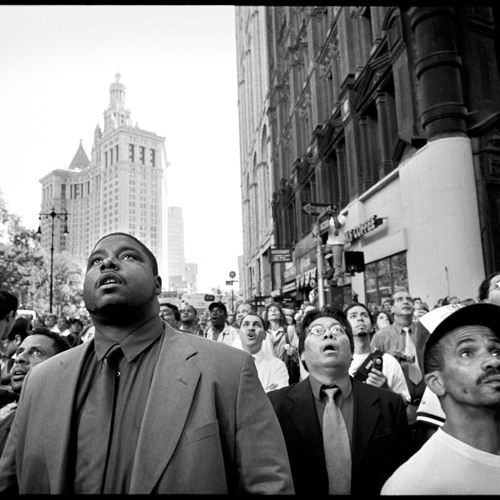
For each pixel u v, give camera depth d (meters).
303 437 2.84
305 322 3.47
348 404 3.02
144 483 1.69
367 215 20.38
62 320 11.99
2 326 3.28
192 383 1.88
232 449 1.88
